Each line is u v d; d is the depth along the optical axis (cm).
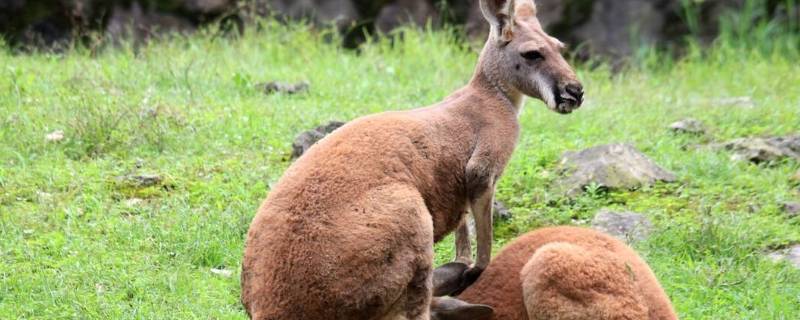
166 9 2167
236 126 1485
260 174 1327
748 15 2402
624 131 1563
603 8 2414
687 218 1245
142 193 1273
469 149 852
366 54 2039
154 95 1585
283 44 2055
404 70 1923
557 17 2397
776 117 1642
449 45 2119
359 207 756
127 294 1035
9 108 1499
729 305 1046
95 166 1329
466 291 838
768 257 1161
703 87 1984
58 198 1242
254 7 2127
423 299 774
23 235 1154
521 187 1324
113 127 1415
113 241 1141
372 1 2292
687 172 1380
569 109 880
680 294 1055
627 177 1330
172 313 993
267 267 748
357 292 743
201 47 1953
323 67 1927
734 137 1559
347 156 779
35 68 1730
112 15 2136
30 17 2111
